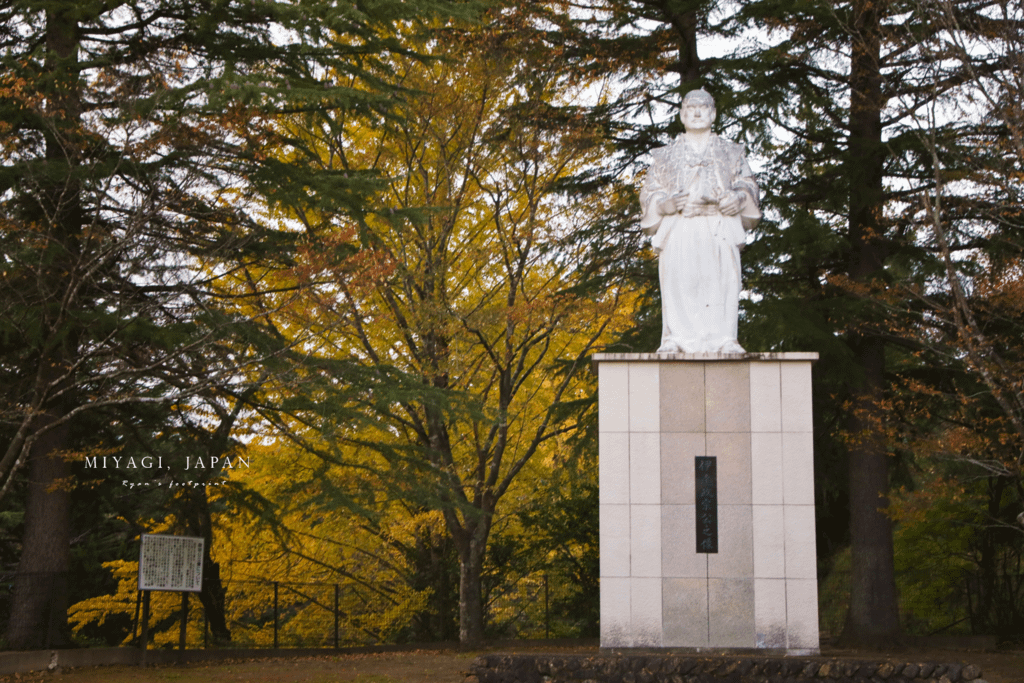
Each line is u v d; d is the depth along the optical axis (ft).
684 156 41.50
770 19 58.95
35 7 47.50
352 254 49.62
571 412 65.00
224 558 72.13
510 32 64.08
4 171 44.80
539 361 67.87
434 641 72.74
